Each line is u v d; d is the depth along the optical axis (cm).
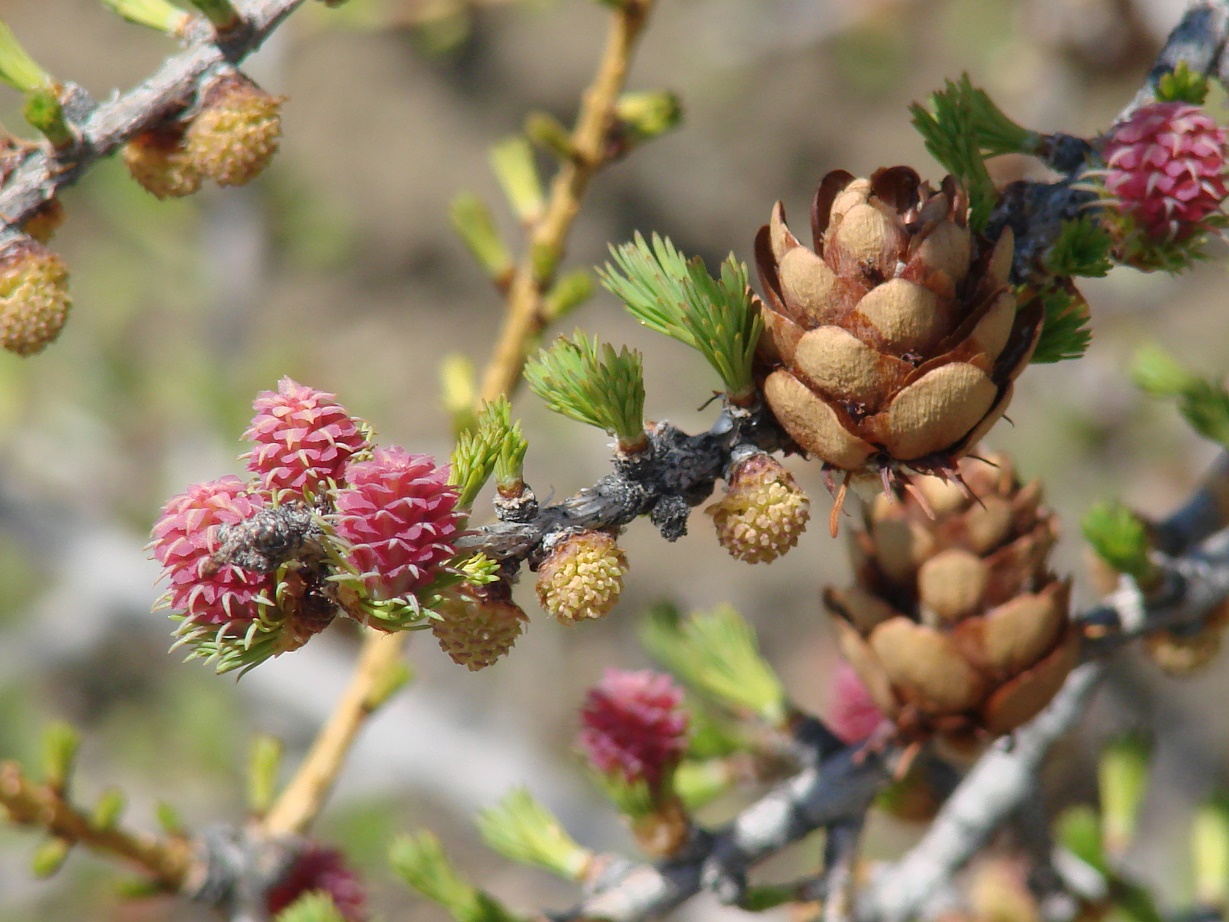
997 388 30
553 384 30
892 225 30
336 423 30
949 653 32
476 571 29
